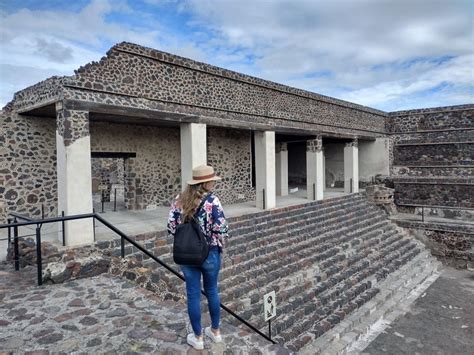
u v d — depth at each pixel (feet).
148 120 30.45
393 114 56.70
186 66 27.32
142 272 17.13
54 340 10.70
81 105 21.21
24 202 27.76
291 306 21.61
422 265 35.81
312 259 27.58
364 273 28.66
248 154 43.78
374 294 26.84
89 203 21.24
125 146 33.65
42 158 28.73
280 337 19.17
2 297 13.99
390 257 33.76
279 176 49.24
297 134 40.34
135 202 34.83
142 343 10.58
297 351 18.98
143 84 24.64
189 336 10.53
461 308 27.35
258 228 30.37
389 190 47.78
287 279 23.90
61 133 20.84
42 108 24.34
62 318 12.19
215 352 10.19
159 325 11.75
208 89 29.35
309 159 43.29
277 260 26.08
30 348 10.22
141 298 14.05
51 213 29.22
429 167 52.85
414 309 27.14
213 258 9.82
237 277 22.40
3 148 26.66
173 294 16.52
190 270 9.86
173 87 26.63
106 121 31.27
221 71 30.19
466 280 34.27
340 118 46.73
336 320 22.27
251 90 33.53
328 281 25.66
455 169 50.60
